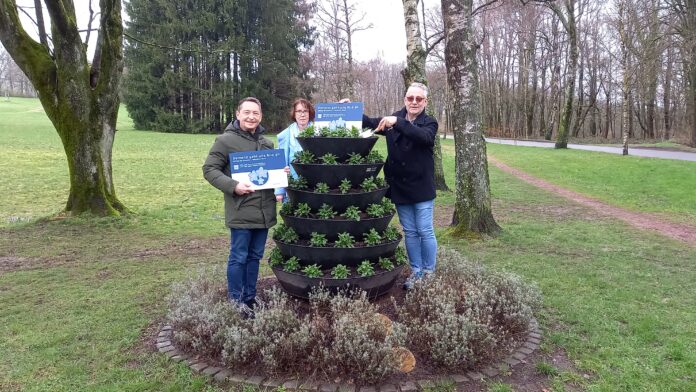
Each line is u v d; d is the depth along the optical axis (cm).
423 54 1255
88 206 1041
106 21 973
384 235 471
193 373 376
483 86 5312
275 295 440
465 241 829
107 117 1049
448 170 2158
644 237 920
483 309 418
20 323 482
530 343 427
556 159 2503
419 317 421
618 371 384
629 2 2528
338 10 3023
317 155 450
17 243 837
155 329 467
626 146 2545
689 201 1371
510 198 1434
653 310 518
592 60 4934
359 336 365
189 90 4694
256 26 4741
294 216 450
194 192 1509
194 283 483
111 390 354
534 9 3928
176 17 4484
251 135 454
